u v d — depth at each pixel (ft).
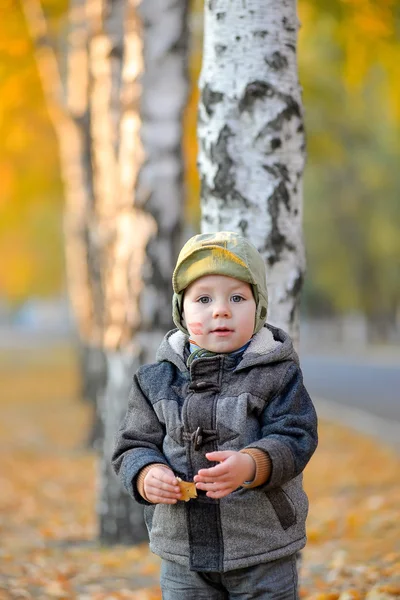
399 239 133.39
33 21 38.34
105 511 24.50
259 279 10.32
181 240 24.67
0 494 34.91
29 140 54.24
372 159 122.83
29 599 17.71
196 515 10.16
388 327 167.22
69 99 39.24
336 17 33.76
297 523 10.29
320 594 17.65
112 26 30.68
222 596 10.50
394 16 32.71
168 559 10.37
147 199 24.17
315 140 51.11
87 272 50.44
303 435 9.89
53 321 355.97
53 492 35.65
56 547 24.27
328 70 45.47
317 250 141.38
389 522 25.03
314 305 179.11
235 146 14.42
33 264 118.52
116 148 30.94
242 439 9.98
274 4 14.32
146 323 24.30
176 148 24.29
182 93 24.25
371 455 41.98
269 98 14.33
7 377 102.53
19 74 44.14
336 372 97.96
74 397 74.28
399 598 16.74
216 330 10.14
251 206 14.44
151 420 10.55
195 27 40.24
